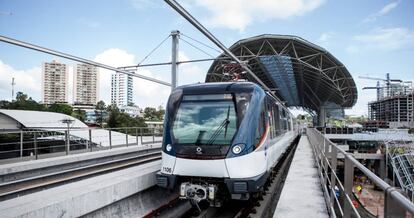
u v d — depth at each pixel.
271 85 53.66
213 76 36.53
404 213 2.24
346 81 42.56
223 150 6.45
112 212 5.64
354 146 51.38
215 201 6.85
